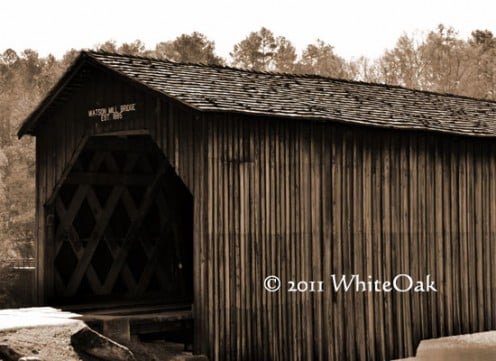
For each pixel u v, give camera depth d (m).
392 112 16.14
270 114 13.58
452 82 47.28
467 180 16.48
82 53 14.60
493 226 16.91
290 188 13.98
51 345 11.61
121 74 14.12
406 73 47.72
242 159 13.45
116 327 12.70
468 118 17.62
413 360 16.45
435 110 17.53
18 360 11.04
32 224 37.88
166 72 14.80
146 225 16.75
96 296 16.06
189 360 12.73
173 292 16.89
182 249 16.88
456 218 16.27
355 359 14.62
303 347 13.98
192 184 13.28
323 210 14.37
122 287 16.47
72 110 15.51
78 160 16.02
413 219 15.59
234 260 13.28
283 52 53.69
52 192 15.83
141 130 14.15
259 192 13.61
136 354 12.58
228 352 13.12
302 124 14.19
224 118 13.27
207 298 12.97
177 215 16.84
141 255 16.73
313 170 14.28
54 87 15.23
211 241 13.04
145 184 16.75
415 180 15.66
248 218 13.46
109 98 14.76
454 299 16.16
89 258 16.00
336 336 14.41
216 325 13.02
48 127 15.99
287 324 13.81
